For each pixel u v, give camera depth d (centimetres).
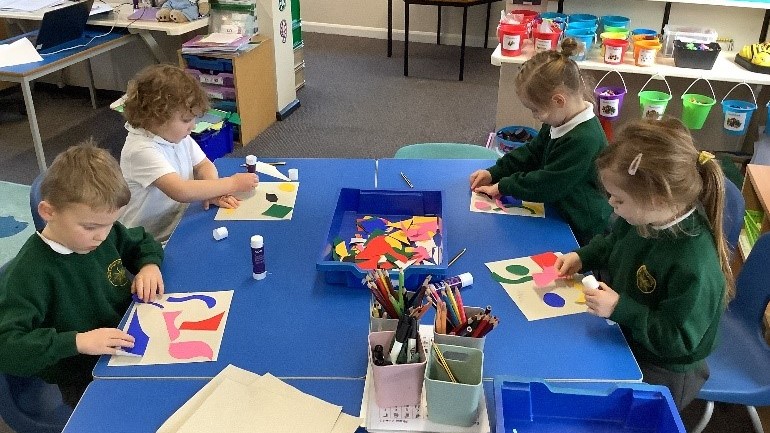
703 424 184
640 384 116
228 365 124
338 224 172
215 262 158
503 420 109
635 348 145
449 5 494
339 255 155
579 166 179
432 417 112
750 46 308
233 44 364
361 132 409
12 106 440
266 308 141
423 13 600
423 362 112
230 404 114
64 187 130
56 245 139
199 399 116
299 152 380
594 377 122
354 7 620
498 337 132
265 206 184
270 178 201
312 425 110
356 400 117
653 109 303
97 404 116
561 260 154
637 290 141
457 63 548
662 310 132
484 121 428
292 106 439
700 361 145
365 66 539
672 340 129
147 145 190
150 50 388
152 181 188
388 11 554
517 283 150
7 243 291
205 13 387
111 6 396
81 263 144
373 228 169
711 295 130
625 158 127
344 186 196
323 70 529
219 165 213
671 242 133
